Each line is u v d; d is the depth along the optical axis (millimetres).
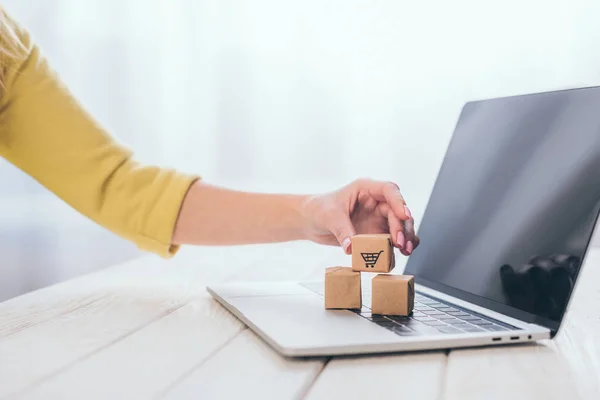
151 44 2066
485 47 1911
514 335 622
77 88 2068
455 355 596
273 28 2025
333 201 870
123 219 952
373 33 1979
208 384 513
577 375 541
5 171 2117
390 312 700
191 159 2080
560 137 758
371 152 2014
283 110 2039
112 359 580
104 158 968
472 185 883
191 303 822
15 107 960
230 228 933
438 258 891
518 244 740
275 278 1032
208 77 2059
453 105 1948
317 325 652
